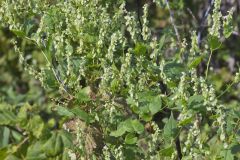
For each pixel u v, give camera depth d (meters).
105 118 6.32
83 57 6.46
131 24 6.41
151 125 6.29
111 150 6.31
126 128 6.06
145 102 6.06
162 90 6.77
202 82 5.84
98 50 6.55
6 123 5.93
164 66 6.37
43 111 10.82
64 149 5.98
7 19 6.89
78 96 6.22
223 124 5.73
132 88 6.08
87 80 6.55
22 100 11.66
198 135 5.95
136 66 6.45
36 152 5.93
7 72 13.62
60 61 6.49
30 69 6.67
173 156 5.96
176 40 8.25
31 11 6.86
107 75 6.25
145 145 6.90
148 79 6.36
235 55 11.56
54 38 6.56
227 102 9.50
